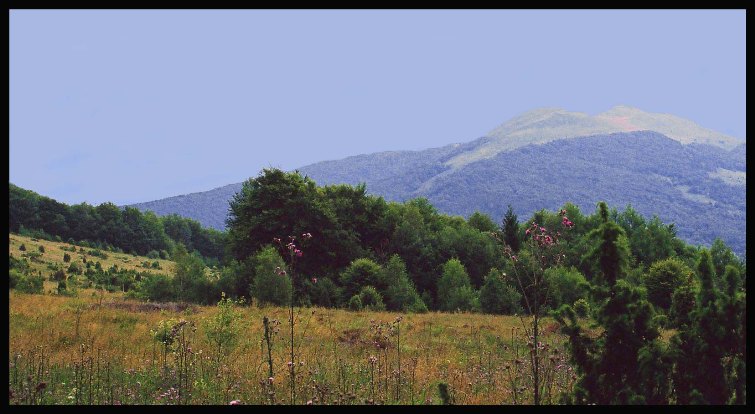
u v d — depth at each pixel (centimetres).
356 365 1516
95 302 3475
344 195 7081
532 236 845
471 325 2917
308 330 2359
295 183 6072
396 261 5516
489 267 6831
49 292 4738
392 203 7719
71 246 11656
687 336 780
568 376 1053
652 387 775
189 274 5078
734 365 745
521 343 2098
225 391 1158
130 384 1242
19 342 1767
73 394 1122
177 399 1099
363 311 4369
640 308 794
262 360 1508
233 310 1830
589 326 816
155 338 1808
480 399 1083
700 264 772
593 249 823
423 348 1981
